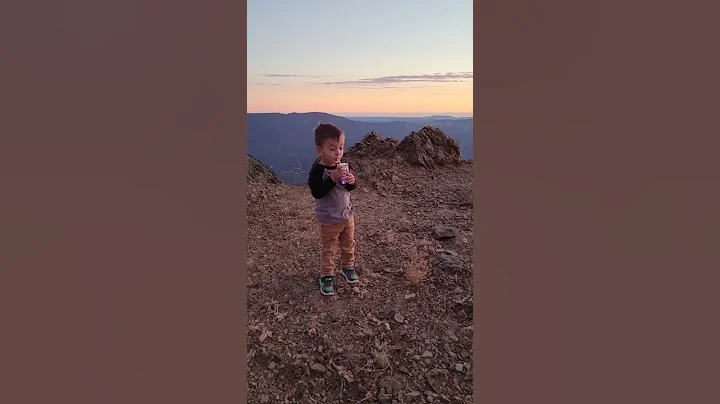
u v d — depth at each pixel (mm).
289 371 1862
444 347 1999
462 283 2424
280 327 2086
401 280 2459
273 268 2566
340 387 1809
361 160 4160
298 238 2939
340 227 2340
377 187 3729
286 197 3607
